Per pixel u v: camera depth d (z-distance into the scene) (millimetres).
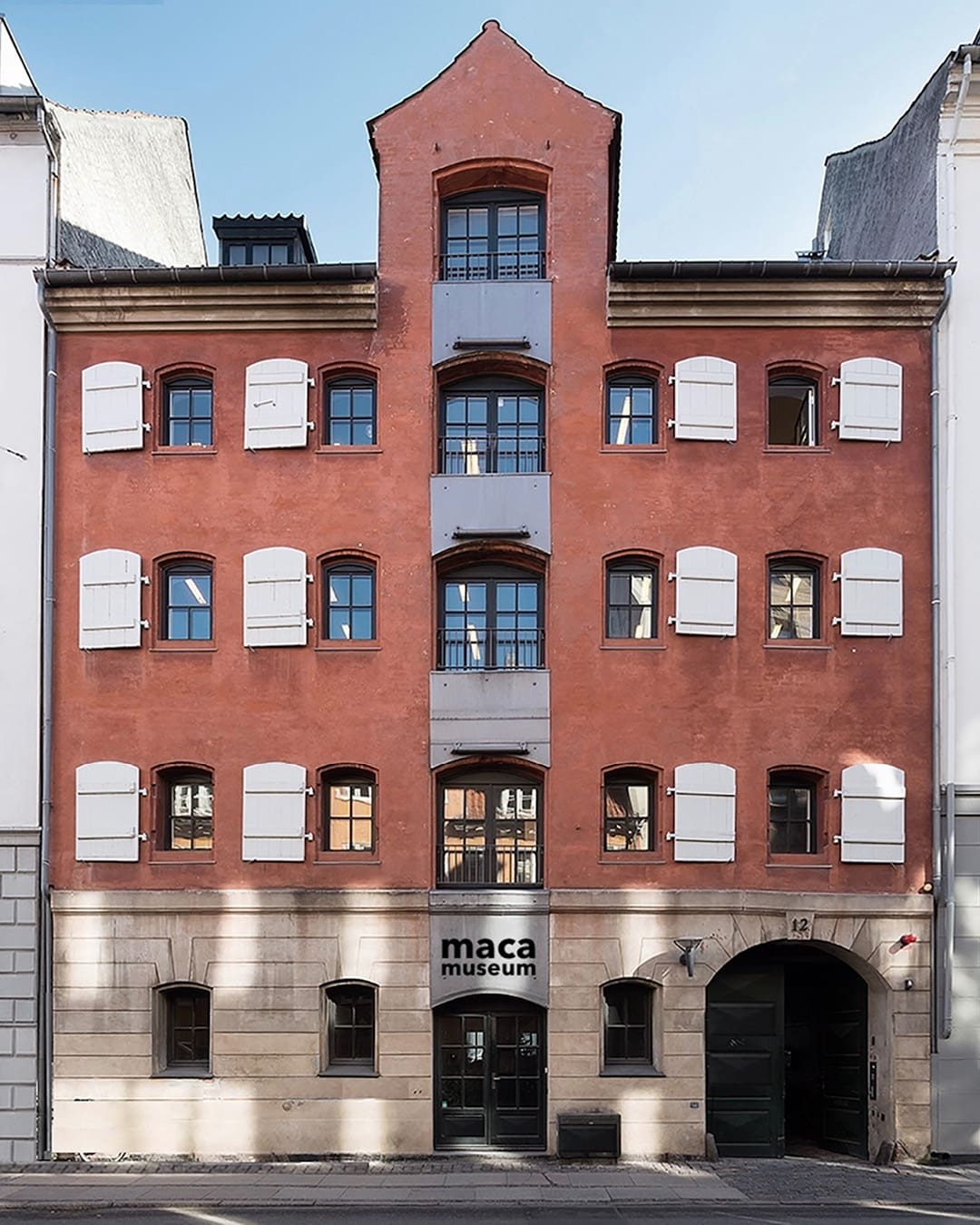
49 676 19578
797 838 19672
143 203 26000
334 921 19047
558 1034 18766
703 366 19875
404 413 20016
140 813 19391
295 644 19453
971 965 18922
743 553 19750
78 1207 16188
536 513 19766
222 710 19547
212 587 19906
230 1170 18000
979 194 20141
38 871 19203
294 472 19969
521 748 19234
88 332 20344
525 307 20125
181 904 19047
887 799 19188
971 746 19359
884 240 23609
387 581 19719
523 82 20625
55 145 20734
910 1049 18766
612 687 19422
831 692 19484
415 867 19125
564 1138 18391
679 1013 18812
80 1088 18812
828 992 20844
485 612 20156
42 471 19984
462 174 20609
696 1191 16812
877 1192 16797
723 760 19344
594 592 19625
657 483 19828
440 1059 19156
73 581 19938
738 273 19594
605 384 20188
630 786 19703
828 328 20125
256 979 18953
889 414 19891
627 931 18969
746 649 19531
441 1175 17594
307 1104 18688
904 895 19000
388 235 20359
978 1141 18609
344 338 20203
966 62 19641
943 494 19719
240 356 20250
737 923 18969
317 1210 16031
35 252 20344
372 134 20609
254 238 24078
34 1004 18938
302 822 19172
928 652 19578
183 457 20094
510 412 20516
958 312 19969
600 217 20297
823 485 19859
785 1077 21281
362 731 19422
